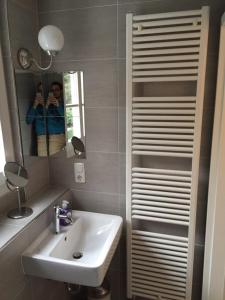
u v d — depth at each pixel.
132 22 1.39
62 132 1.67
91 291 1.77
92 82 1.60
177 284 1.67
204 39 1.30
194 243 1.61
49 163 1.81
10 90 1.43
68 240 1.52
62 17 1.57
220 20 1.35
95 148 1.70
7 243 1.17
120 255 1.84
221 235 1.57
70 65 1.62
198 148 1.43
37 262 1.27
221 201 1.52
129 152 1.56
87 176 1.76
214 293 1.67
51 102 1.62
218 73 1.36
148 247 1.69
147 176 1.57
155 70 1.42
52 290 1.65
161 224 1.70
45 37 1.33
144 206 1.62
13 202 1.50
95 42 1.55
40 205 1.53
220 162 1.47
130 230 1.69
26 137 1.52
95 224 1.69
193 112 1.40
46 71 1.63
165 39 1.36
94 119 1.65
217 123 1.43
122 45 1.51
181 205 1.54
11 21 1.37
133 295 1.83
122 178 1.70
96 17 1.52
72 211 1.76
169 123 1.45
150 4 1.43
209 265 1.64
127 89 1.48
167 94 1.51
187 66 1.36
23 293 1.33
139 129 1.51
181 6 1.39
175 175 1.53
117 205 1.75
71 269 1.24
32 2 1.55
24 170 1.37
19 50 1.44
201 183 1.57
